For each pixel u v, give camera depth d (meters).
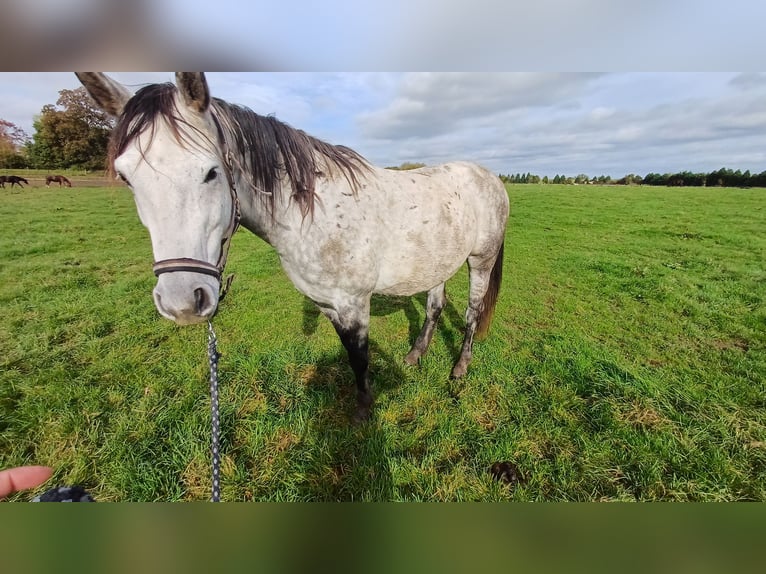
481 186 2.69
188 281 1.24
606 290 4.90
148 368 2.99
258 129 1.70
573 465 2.07
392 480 1.95
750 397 2.60
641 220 10.35
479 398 2.60
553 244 7.72
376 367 2.97
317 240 1.87
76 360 3.14
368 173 2.08
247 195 1.71
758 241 7.44
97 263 6.04
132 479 1.98
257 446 2.18
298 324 3.85
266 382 2.78
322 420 2.37
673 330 3.72
